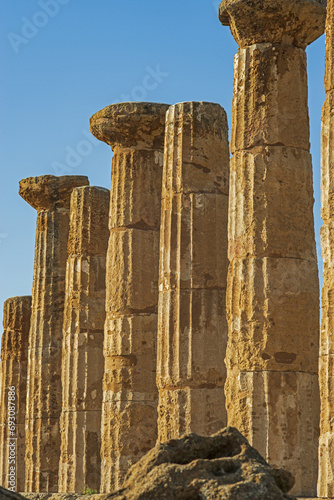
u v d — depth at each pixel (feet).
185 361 100.99
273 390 84.84
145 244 121.49
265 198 87.40
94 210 146.00
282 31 89.40
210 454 53.11
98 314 143.84
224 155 107.65
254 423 84.74
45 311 160.25
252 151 88.48
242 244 87.86
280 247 86.84
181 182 105.50
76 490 138.31
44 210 163.22
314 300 87.66
